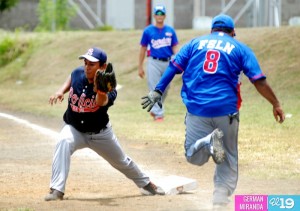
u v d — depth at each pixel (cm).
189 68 2170
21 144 3694
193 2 9631
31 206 2256
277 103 2142
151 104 2200
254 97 5159
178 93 5528
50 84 6675
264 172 2844
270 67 5531
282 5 9388
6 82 7050
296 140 3597
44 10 8888
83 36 7619
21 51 7706
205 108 2131
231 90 2142
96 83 2267
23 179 2803
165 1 9494
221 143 2061
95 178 2827
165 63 4522
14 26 9931
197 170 2981
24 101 5712
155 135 3900
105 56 2353
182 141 3700
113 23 9550
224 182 2180
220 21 2198
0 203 2314
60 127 4353
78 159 3250
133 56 6662
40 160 3241
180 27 9694
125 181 2769
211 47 2150
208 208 2233
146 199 2406
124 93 5828
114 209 2214
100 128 2394
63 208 2223
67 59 7138
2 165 3111
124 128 4172
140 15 9556
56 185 2370
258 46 5894
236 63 2142
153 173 2912
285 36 5931
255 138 3656
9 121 4625
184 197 2447
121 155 2447
